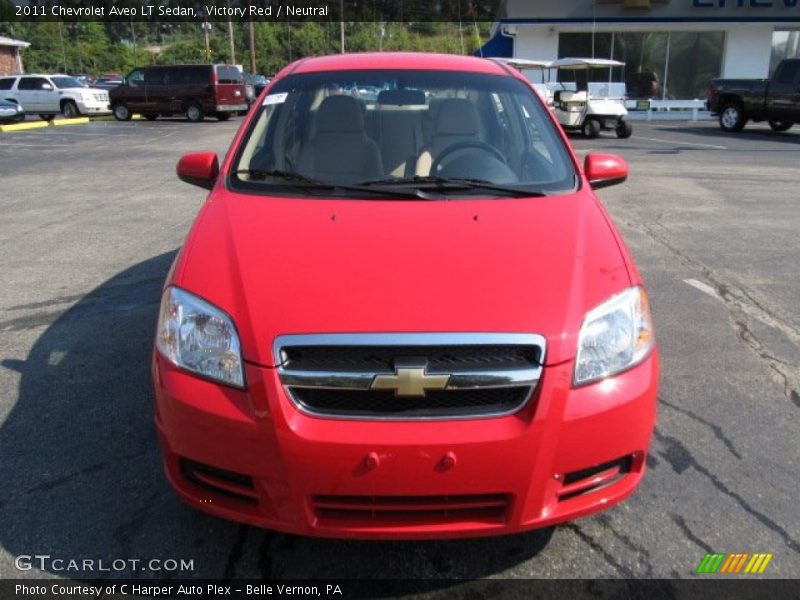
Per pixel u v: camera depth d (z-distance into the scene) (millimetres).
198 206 9117
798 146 16703
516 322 2297
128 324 4891
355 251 2604
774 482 3125
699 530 2811
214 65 26250
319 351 2262
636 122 24266
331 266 2516
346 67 3941
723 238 7473
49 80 27172
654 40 26609
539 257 2586
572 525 2836
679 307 5320
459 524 2291
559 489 2328
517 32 26469
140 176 11953
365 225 2803
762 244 7227
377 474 2191
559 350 2275
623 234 7629
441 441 2174
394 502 2258
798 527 2834
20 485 3047
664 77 27031
